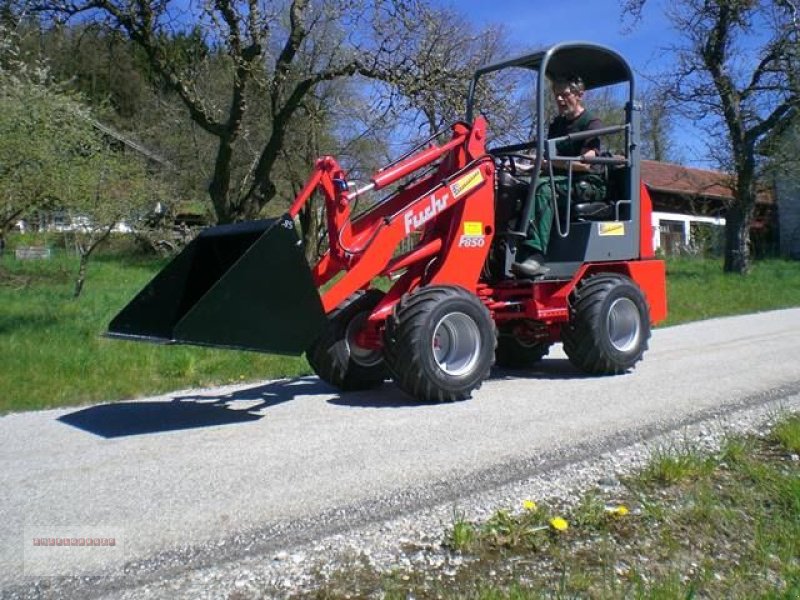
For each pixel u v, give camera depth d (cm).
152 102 2697
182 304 597
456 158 641
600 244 695
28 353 830
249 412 574
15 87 1455
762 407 554
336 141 2338
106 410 600
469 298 591
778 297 1535
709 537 347
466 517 356
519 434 482
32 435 521
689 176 3769
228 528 343
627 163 707
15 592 289
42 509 368
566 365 774
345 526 347
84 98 1866
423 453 445
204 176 2658
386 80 1523
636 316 701
